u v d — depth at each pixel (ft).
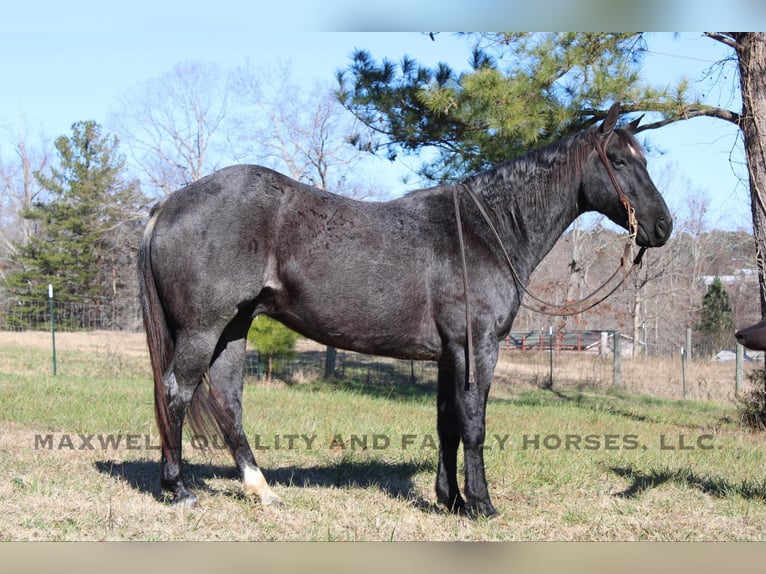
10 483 17.07
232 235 15.31
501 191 16.74
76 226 104.12
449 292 15.75
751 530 16.20
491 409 39.06
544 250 17.07
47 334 72.08
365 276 15.48
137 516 15.10
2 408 28.25
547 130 33.86
